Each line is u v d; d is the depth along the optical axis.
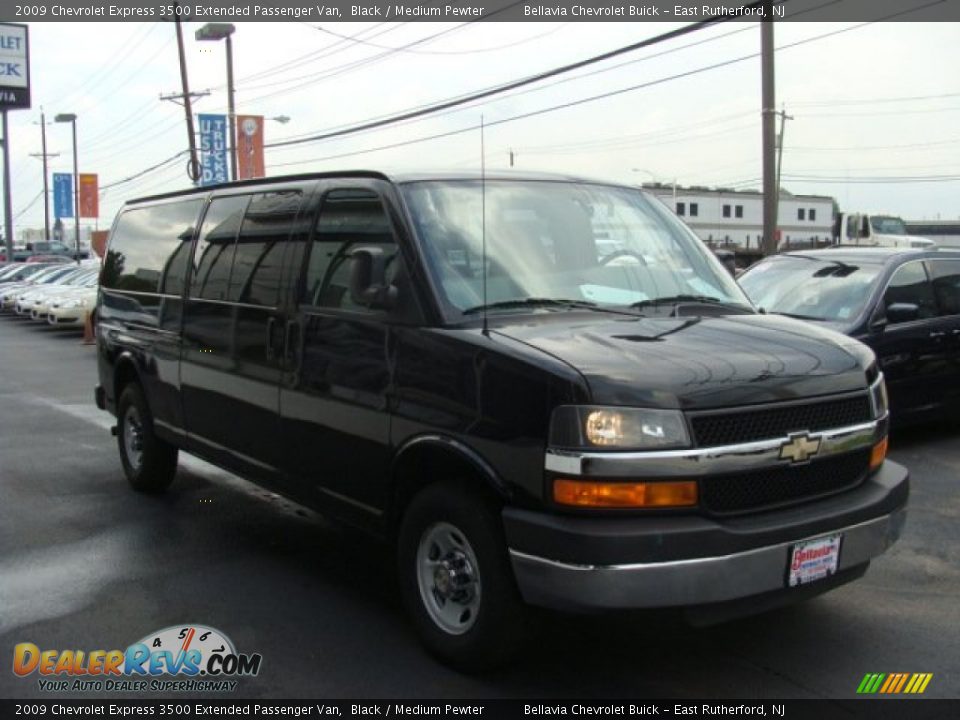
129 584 5.26
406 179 4.66
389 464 4.35
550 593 3.56
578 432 3.52
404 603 4.38
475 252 4.47
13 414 11.41
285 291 5.17
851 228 33.94
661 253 5.07
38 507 6.91
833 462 3.97
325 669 4.16
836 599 4.96
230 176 32.81
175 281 6.52
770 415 3.74
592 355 3.74
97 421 10.89
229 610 4.87
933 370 8.58
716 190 80.44
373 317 4.48
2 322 29.09
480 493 3.96
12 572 5.46
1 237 102.81
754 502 3.73
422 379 4.16
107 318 7.72
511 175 5.04
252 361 5.43
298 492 5.13
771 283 9.23
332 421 4.73
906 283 8.59
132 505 6.97
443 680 4.04
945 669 4.13
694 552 3.48
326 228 5.00
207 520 6.57
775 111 17.38
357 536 6.17
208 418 6.03
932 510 6.63
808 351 4.09
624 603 3.45
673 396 3.55
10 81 52.59
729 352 3.91
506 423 3.75
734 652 4.30
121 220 7.95
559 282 4.57
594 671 4.11
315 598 5.03
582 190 5.18
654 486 3.49
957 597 5.00
